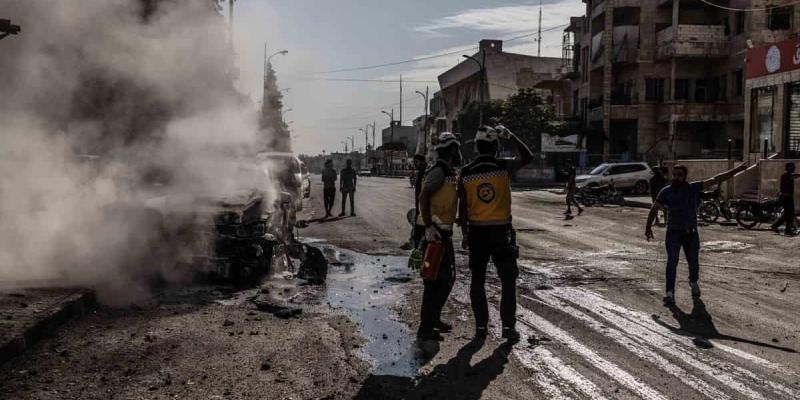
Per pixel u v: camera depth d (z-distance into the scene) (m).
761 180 22.17
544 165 47.97
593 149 46.72
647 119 42.47
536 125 47.78
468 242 5.62
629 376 4.62
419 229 6.96
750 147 26.95
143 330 5.62
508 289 5.57
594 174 32.94
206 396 4.12
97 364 4.70
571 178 20.33
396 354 5.10
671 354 5.16
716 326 6.09
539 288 7.91
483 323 5.64
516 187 43.38
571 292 7.68
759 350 5.30
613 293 7.64
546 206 24.58
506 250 5.55
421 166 9.73
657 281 8.49
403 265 9.61
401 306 6.82
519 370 4.73
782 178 15.23
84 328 5.63
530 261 10.22
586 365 4.86
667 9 42.31
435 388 4.35
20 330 4.96
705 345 5.42
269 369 4.67
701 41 39.34
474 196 5.54
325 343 5.35
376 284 8.10
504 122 48.44
